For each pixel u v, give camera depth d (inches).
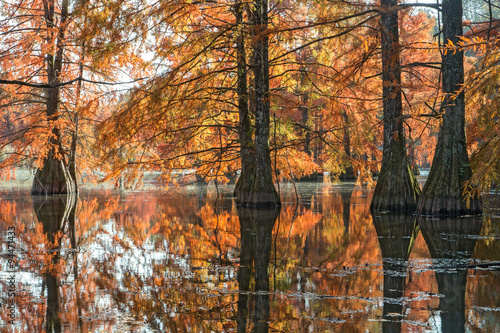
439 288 184.5
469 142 492.7
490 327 140.1
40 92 794.8
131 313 157.4
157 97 459.8
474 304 163.6
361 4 425.7
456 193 423.8
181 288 187.9
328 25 441.7
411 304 164.6
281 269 220.7
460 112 429.7
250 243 294.5
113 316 154.6
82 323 148.2
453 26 434.6
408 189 469.7
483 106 432.1
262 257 250.1
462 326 141.3
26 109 808.3
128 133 482.6
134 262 237.0
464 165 427.5
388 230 344.2
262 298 173.5
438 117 451.2
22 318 152.8
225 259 244.8
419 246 277.1
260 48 517.7
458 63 432.8
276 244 290.7
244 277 205.3
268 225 379.6
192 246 284.7
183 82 481.4
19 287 189.8
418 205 444.8
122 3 447.5
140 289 186.1
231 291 183.3
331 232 337.7
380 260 239.1
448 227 356.5
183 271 218.1
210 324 146.7
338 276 205.6
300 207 528.4
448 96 427.8
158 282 197.0
